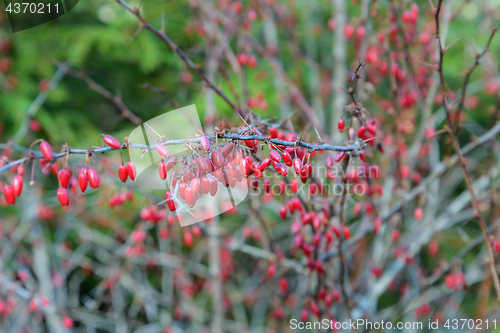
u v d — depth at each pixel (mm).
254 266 4719
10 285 2867
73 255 4148
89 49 4934
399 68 2877
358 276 3758
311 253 2158
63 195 1408
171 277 4227
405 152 3092
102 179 3184
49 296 3701
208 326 4508
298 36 4793
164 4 4996
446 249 5258
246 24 3355
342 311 3520
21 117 4328
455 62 5133
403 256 3248
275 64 3547
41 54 4973
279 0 4723
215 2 4059
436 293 3668
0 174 1412
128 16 4875
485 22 4102
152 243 4562
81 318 3949
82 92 5348
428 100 3338
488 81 3973
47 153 1354
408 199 2633
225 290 4391
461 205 3602
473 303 5051
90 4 5289
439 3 1854
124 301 4676
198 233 2506
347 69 4520
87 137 4805
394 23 2838
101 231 4652
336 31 3861
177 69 5246
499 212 3369
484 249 4281
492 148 3049
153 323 4305
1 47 4648
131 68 5547
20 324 3354
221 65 2910
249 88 4062
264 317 4906
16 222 4008
